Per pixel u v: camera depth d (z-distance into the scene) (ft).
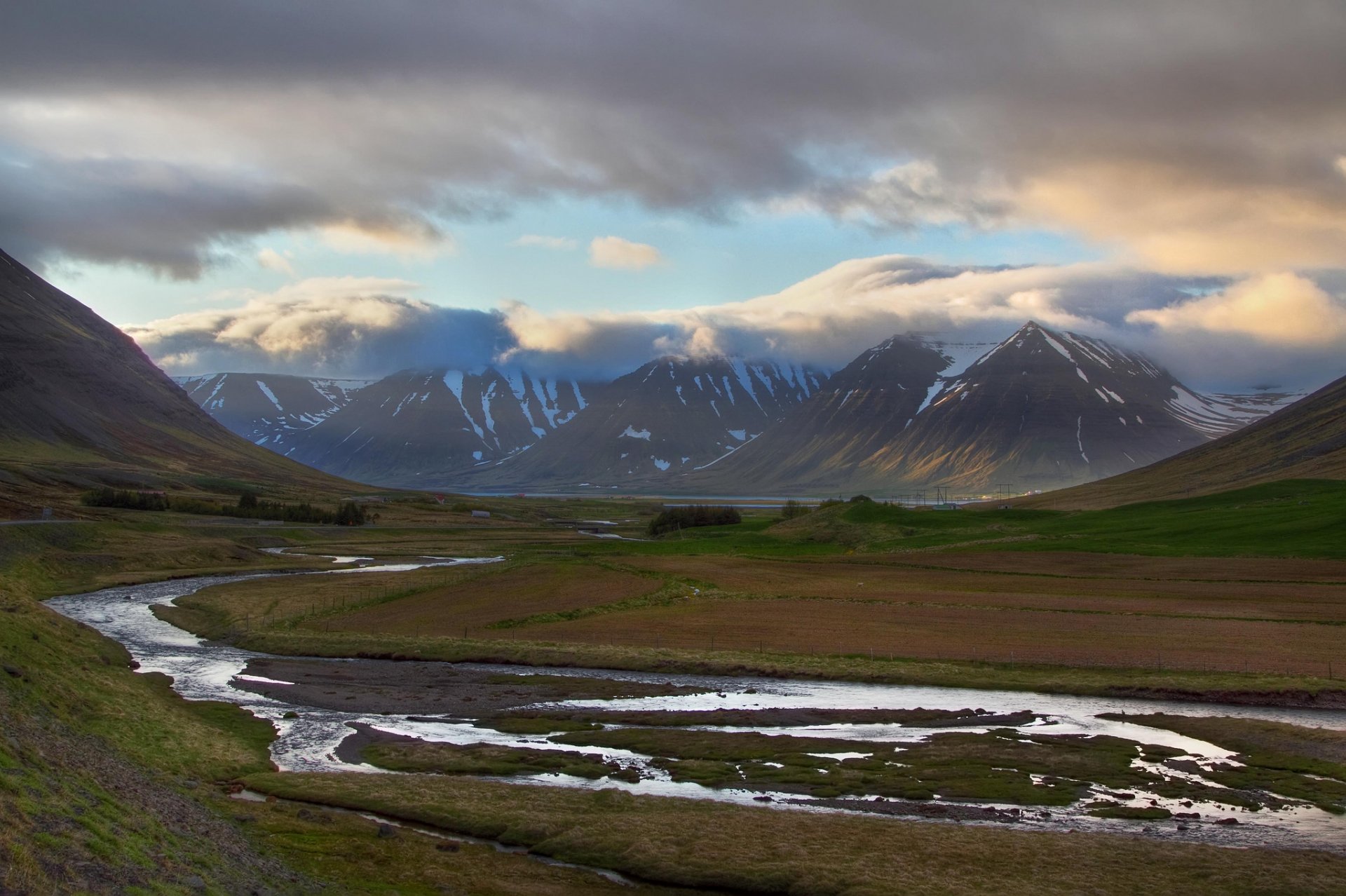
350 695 229.45
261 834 125.49
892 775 162.50
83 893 82.99
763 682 245.45
